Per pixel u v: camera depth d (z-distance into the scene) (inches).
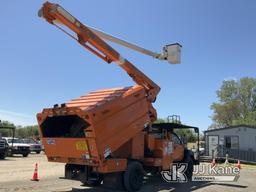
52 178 609.6
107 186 454.0
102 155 419.5
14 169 760.3
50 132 467.5
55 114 437.7
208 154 1378.0
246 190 521.0
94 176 447.5
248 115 2519.7
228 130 1358.3
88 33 446.0
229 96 2837.1
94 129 409.4
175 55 590.9
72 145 431.2
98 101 451.5
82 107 436.1
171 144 582.9
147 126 524.1
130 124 477.4
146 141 535.5
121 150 477.1
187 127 644.1
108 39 537.6
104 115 427.2
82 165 452.8
